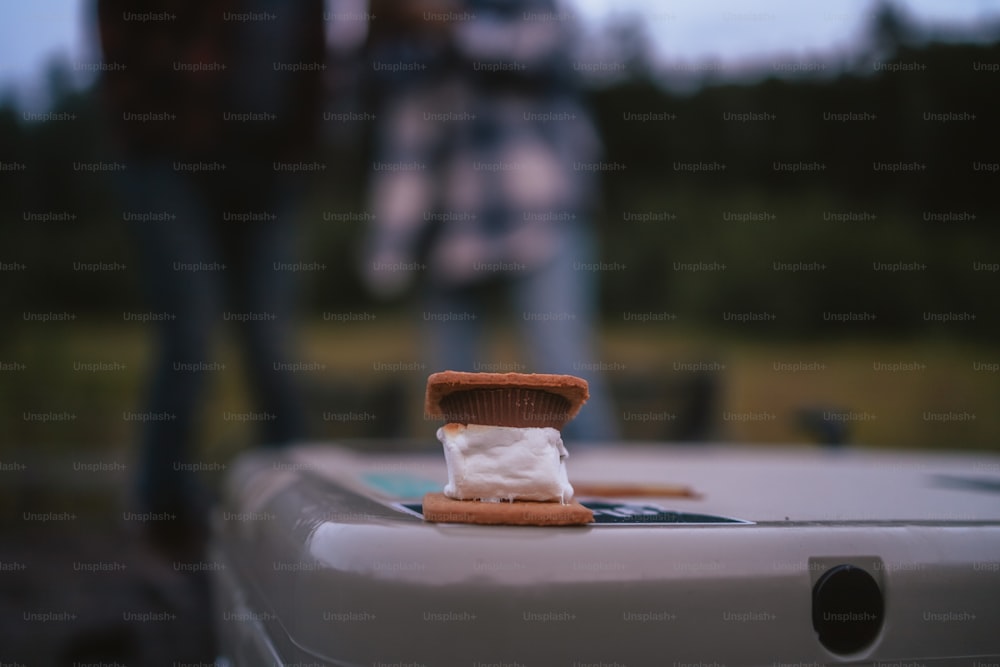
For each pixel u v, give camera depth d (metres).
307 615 0.89
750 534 0.89
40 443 4.95
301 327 8.12
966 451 5.35
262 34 3.16
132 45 3.03
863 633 0.89
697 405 3.50
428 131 3.45
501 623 0.83
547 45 3.39
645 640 0.84
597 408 3.29
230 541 1.50
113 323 7.69
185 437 3.16
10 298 6.97
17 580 2.72
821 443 2.54
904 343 7.95
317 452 2.10
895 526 0.94
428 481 1.39
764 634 0.87
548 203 3.39
